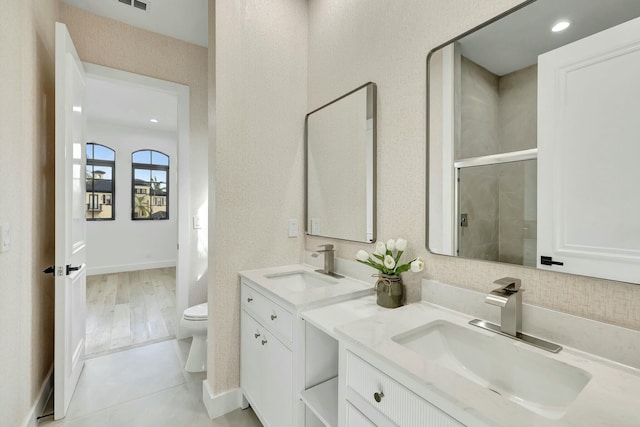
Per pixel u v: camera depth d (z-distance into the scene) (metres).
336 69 1.85
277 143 2.00
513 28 1.05
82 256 2.13
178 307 2.74
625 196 0.82
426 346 1.05
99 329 2.95
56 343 1.70
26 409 1.55
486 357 0.99
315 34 2.05
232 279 1.84
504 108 1.07
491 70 1.11
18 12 1.45
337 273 1.84
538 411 0.83
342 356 1.00
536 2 1.00
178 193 2.74
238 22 1.85
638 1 0.80
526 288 1.02
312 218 2.04
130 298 3.89
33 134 1.68
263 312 1.58
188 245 2.77
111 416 1.75
